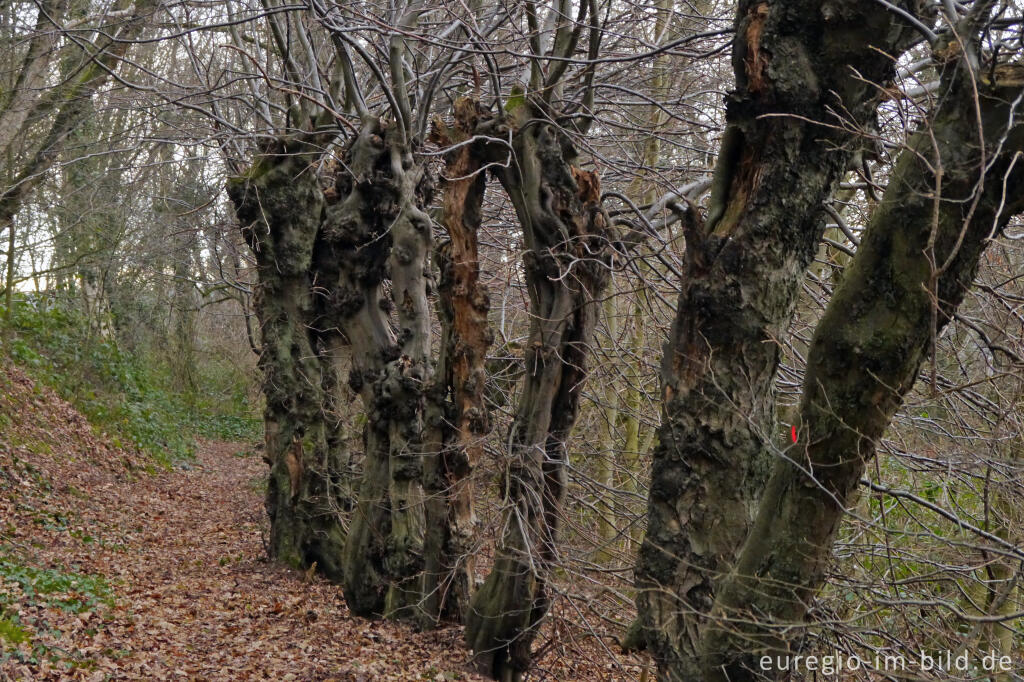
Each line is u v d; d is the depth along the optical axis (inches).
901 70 220.2
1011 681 217.9
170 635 290.4
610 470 441.1
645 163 425.7
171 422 839.7
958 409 284.4
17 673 215.0
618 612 294.0
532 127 281.9
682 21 374.9
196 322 1076.5
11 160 489.7
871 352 148.3
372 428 350.3
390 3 385.7
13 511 406.9
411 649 305.9
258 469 834.8
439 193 425.1
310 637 311.9
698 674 182.7
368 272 354.3
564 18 285.7
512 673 294.8
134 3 423.5
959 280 146.6
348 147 367.9
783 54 184.1
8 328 650.2
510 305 392.8
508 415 358.3
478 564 398.6
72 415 617.3
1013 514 252.4
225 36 485.4
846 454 153.9
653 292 313.9
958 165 139.1
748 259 195.5
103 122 557.0
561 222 276.4
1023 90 129.8
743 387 199.6
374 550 343.3
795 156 191.0
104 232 650.2
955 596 228.4
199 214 534.6
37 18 449.7
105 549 401.7
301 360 412.2
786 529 160.6
